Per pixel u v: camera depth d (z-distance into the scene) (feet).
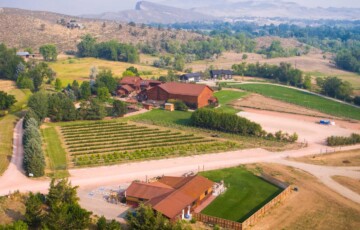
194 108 574.56
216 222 253.85
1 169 333.42
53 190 258.16
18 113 518.78
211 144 414.21
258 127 451.94
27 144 339.77
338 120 537.65
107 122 492.95
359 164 372.58
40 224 232.73
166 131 460.14
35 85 653.71
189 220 254.68
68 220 223.30
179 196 270.46
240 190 309.63
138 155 376.89
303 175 339.77
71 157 374.02
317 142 438.40
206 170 347.97
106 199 287.48
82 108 508.12
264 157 384.27
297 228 252.21
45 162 352.28
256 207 281.95
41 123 474.49
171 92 588.09
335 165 368.27
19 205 262.67
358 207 283.18
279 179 328.08
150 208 236.63
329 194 302.86
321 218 265.75
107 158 368.89
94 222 245.45
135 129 467.11
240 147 412.77
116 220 254.88
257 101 636.07
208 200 291.99
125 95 649.61
